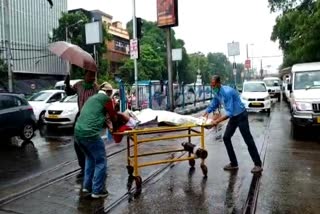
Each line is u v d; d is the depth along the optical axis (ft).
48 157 29.09
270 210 16.42
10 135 35.45
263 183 20.47
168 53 59.62
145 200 17.90
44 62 140.87
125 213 16.20
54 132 44.65
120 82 50.01
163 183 20.67
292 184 20.27
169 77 59.88
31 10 133.18
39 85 132.67
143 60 181.06
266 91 67.26
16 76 126.93
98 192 18.25
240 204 17.19
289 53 91.09
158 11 58.03
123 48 197.06
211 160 26.35
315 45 66.95
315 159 26.48
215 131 41.55
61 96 55.77
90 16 162.50
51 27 145.48
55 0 148.25
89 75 20.72
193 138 36.47
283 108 77.92
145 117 20.88
